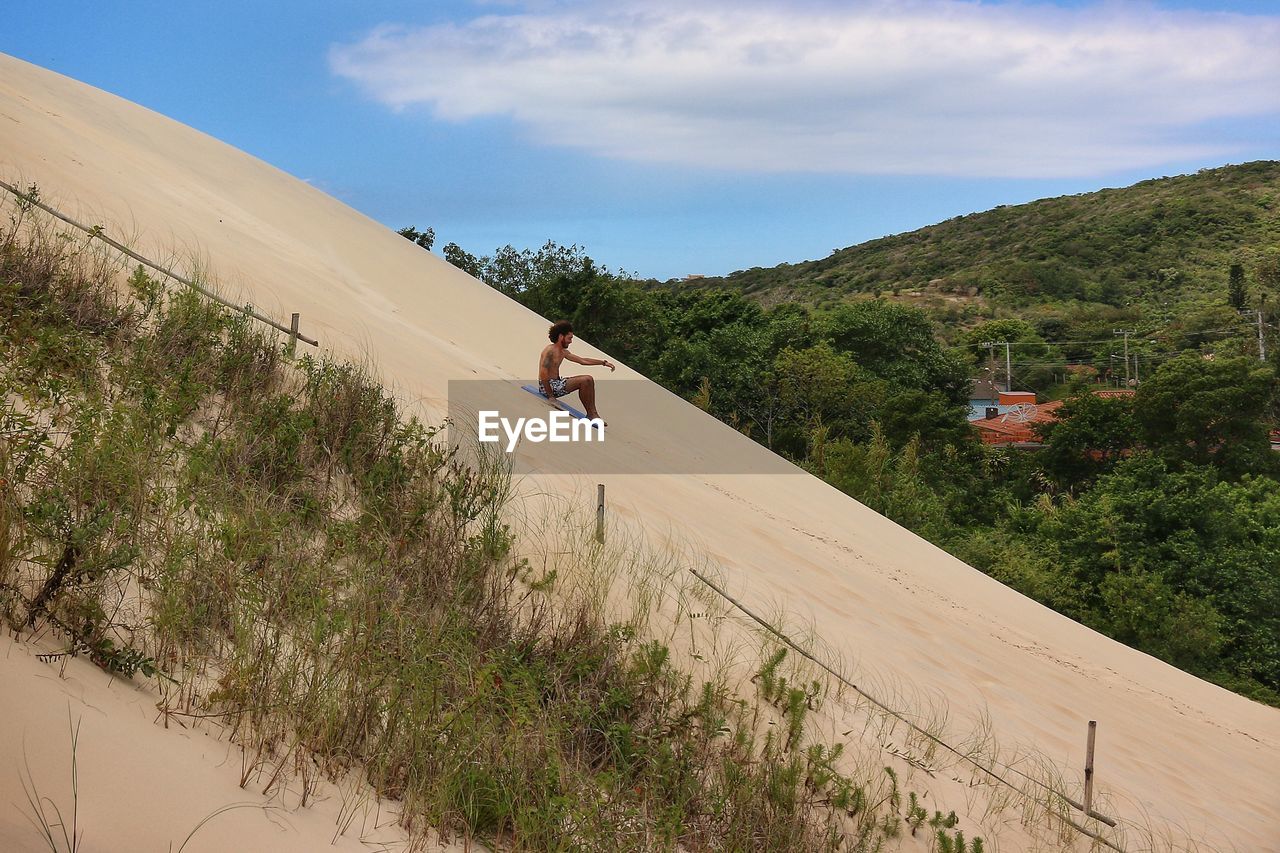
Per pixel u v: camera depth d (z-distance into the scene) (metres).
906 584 12.70
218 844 2.96
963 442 48.09
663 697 5.98
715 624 7.52
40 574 4.06
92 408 5.41
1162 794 8.45
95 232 8.48
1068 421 51.62
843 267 180.00
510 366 16.31
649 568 7.91
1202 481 36.22
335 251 18.06
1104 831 7.09
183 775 3.23
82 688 3.43
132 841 2.78
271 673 4.18
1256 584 32.69
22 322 6.38
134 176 14.53
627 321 46.84
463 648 5.27
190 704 3.78
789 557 10.82
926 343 60.75
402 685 4.59
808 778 5.79
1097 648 15.06
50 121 14.82
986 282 144.88
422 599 5.71
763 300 164.88
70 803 2.78
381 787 3.97
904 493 34.03
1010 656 11.28
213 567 4.68
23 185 10.53
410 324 15.18
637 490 10.56
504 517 7.63
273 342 8.46
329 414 7.44
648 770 5.18
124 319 7.41
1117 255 146.00
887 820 5.85
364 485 6.71
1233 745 11.95
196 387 6.69
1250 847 7.88
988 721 8.29
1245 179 160.62
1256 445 48.62
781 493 14.88
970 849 5.95
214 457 5.84
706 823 5.09
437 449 7.74
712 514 11.14
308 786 3.62
